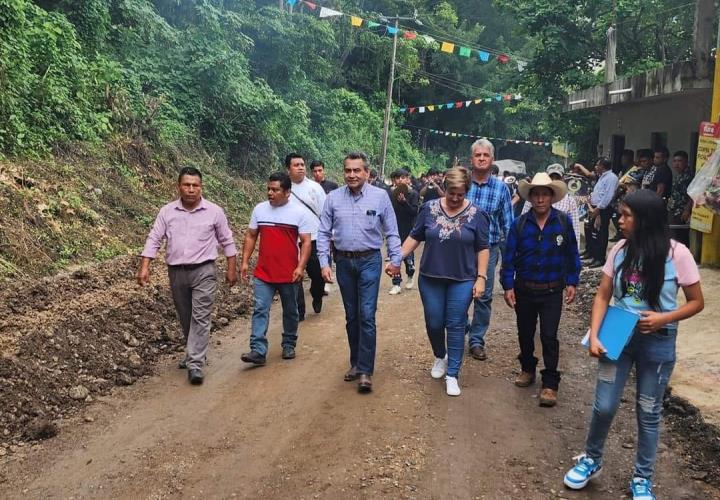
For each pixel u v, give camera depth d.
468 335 7.23
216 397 5.40
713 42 13.79
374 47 35.16
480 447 4.53
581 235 14.59
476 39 43.84
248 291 9.05
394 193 10.31
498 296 9.47
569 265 5.39
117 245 9.19
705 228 9.19
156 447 4.47
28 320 6.11
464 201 5.53
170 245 5.86
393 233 5.65
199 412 5.08
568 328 7.69
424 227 5.59
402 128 44.53
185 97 15.73
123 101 12.96
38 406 4.91
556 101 19.94
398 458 4.34
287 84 23.53
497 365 6.32
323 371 6.07
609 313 3.76
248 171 17.61
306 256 6.35
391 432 4.73
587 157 21.81
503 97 26.75
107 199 10.32
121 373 5.74
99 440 4.57
